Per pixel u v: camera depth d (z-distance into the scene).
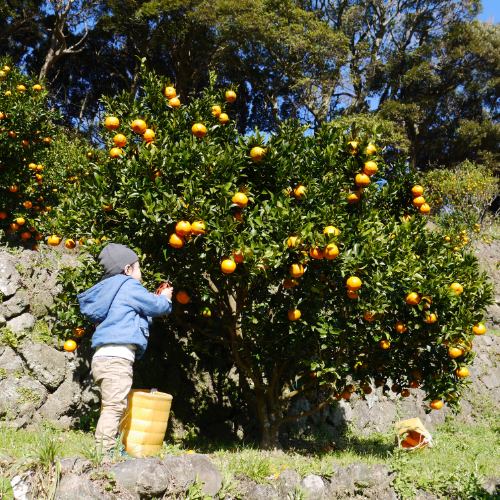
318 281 4.09
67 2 19.48
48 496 2.63
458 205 16.48
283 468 3.78
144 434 3.36
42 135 7.18
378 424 8.42
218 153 4.18
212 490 3.15
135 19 19.08
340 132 4.67
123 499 2.77
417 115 25.03
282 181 4.38
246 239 3.75
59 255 6.45
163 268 4.61
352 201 4.48
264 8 20.53
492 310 13.44
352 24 26.61
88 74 25.19
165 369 6.20
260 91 24.55
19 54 23.53
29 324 5.36
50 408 5.16
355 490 3.73
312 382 5.37
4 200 6.84
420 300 4.48
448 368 5.09
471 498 3.79
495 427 9.34
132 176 4.16
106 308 3.31
